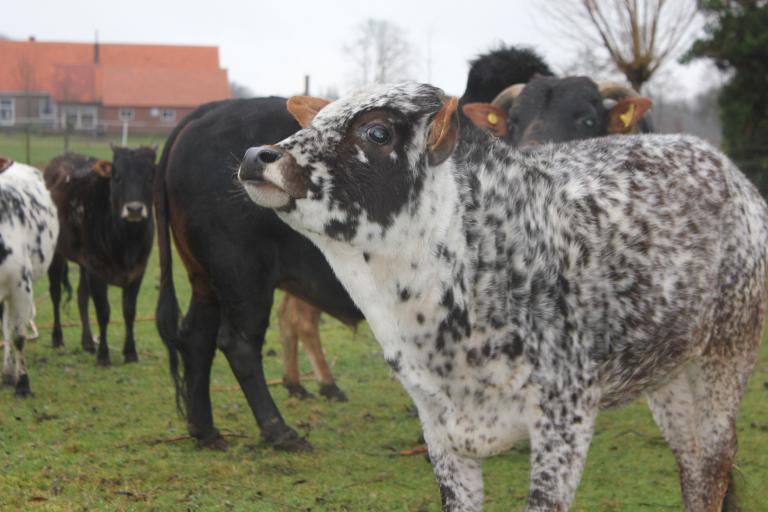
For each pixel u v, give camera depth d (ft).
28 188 30.63
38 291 48.19
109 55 221.66
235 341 21.63
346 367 33.91
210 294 22.34
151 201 34.96
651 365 14.43
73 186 35.65
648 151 15.05
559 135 22.89
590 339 13.44
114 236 33.65
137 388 29.30
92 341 35.88
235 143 20.95
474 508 13.52
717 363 15.49
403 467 21.79
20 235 27.63
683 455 16.15
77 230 35.17
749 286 15.52
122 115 202.80
